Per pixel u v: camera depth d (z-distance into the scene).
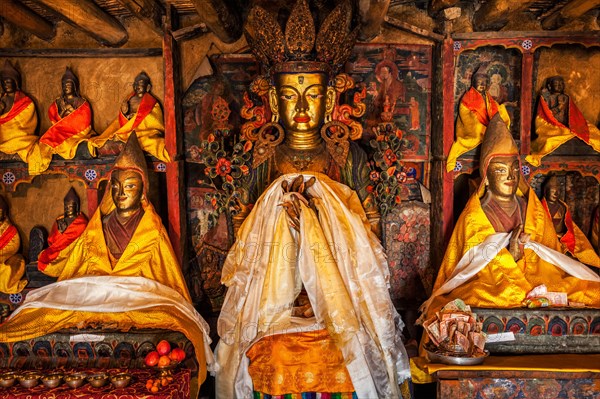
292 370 5.06
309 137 5.81
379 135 5.86
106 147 6.04
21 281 6.18
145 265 5.68
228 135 6.11
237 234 5.74
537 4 6.08
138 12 5.59
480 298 5.50
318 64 5.63
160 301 5.49
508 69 6.21
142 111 6.09
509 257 5.64
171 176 6.08
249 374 5.21
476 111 6.06
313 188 5.67
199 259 6.35
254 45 5.76
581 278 5.72
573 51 6.24
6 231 6.23
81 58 6.31
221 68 6.27
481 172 5.86
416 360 5.33
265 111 5.93
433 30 6.23
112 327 5.38
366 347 5.25
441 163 6.07
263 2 6.09
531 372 4.91
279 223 5.48
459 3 6.23
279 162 5.86
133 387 4.79
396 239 6.33
